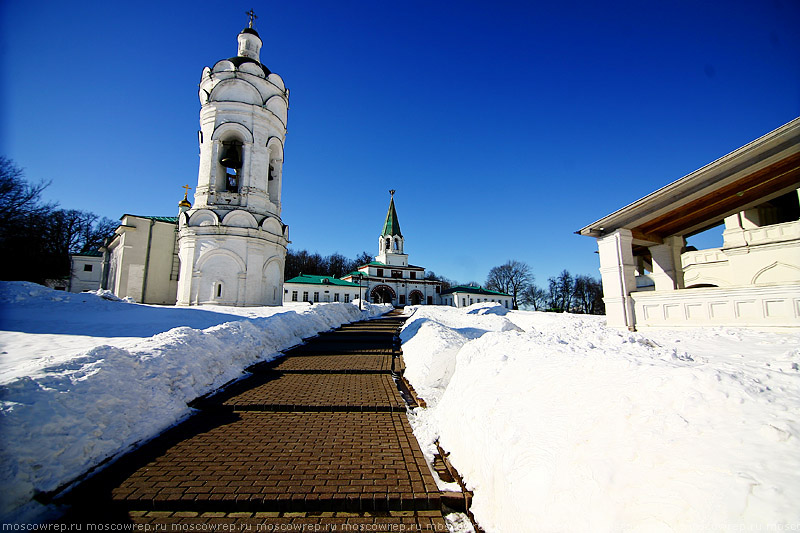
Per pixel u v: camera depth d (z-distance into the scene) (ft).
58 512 10.16
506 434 10.53
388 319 86.43
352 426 16.89
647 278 79.92
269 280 71.56
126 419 14.74
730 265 49.29
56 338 27.40
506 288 262.06
